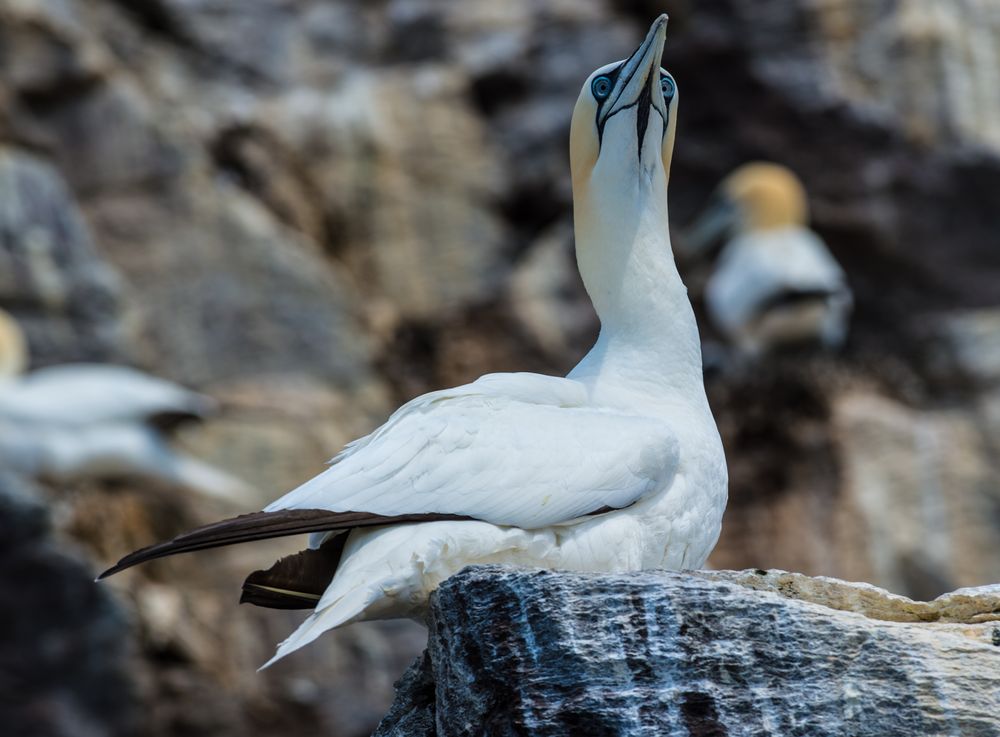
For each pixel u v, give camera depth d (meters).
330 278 21.25
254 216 21.20
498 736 5.17
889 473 20.55
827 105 22.92
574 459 6.17
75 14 21.73
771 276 20.80
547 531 6.13
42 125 20.80
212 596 18.31
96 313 19.84
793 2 23.27
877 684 5.14
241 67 22.81
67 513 17.94
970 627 5.53
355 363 20.95
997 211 22.69
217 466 19.28
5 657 16.83
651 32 7.03
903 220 22.66
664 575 5.34
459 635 5.38
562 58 23.56
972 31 23.31
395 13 23.84
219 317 20.69
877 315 22.62
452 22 23.75
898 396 21.62
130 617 17.27
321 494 5.93
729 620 5.21
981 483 20.69
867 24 23.25
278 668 17.92
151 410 18.44
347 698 17.92
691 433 6.58
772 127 23.12
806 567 20.08
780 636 5.20
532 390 6.51
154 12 22.58
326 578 6.10
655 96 7.08
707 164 23.42
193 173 21.14
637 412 6.61
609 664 5.15
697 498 6.48
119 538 18.28
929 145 22.86
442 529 5.96
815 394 20.84
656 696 5.12
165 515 18.86
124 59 22.08
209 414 19.19
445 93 23.16
